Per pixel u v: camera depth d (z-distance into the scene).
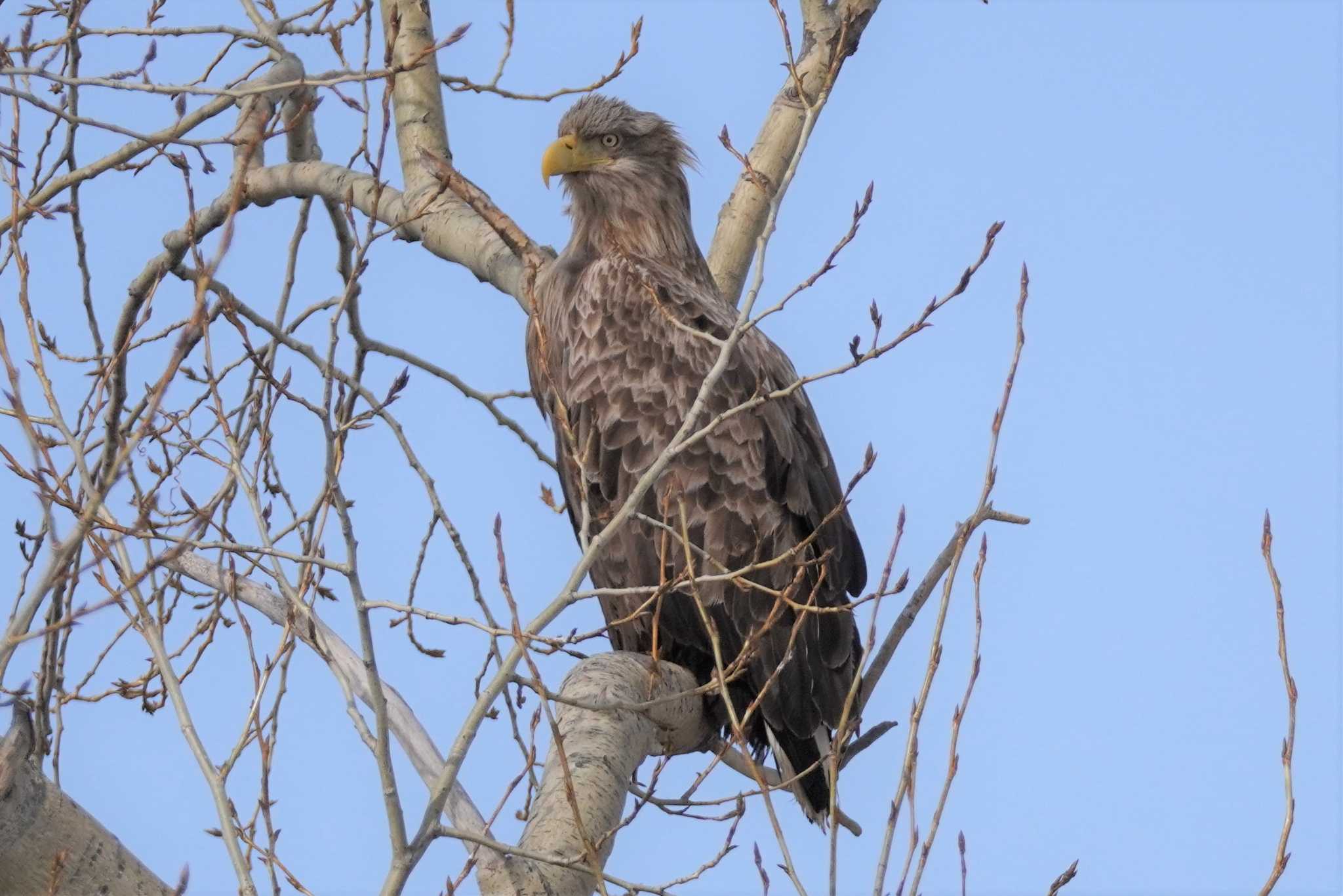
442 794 7.38
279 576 8.04
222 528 9.91
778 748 11.38
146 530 8.04
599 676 9.57
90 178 10.12
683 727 10.50
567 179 13.48
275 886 8.41
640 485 7.82
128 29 10.46
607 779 8.65
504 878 7.77
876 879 7.20
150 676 10.25
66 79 9.17
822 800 11.09
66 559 7.21
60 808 7.62
